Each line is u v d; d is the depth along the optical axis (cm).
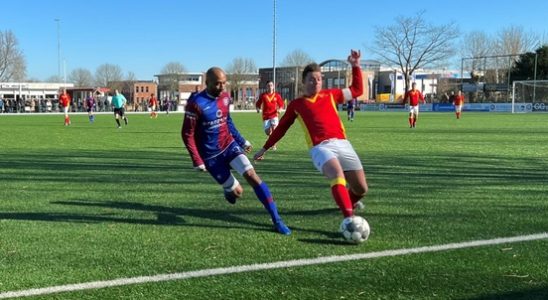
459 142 1457
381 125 2531
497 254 381
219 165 496
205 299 300
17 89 8906
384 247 403
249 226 477
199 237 438
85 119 3594
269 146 504
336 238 431
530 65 6144
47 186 709
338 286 320
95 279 334
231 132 505
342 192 427
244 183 741
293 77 8875
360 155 1100
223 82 480
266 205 462
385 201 589
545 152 1162
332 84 8150
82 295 307
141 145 1396
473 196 619
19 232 457
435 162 973
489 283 322
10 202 595
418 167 899
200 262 368
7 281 330
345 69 7850
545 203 573
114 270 351
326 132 464
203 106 475
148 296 304
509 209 541
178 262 369
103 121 3231
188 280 332
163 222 494
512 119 3184
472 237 429
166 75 10662
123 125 2667
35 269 354
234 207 564
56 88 9338
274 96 1366
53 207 566
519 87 4966
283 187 693
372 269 350
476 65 6881
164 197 625
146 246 411
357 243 411
